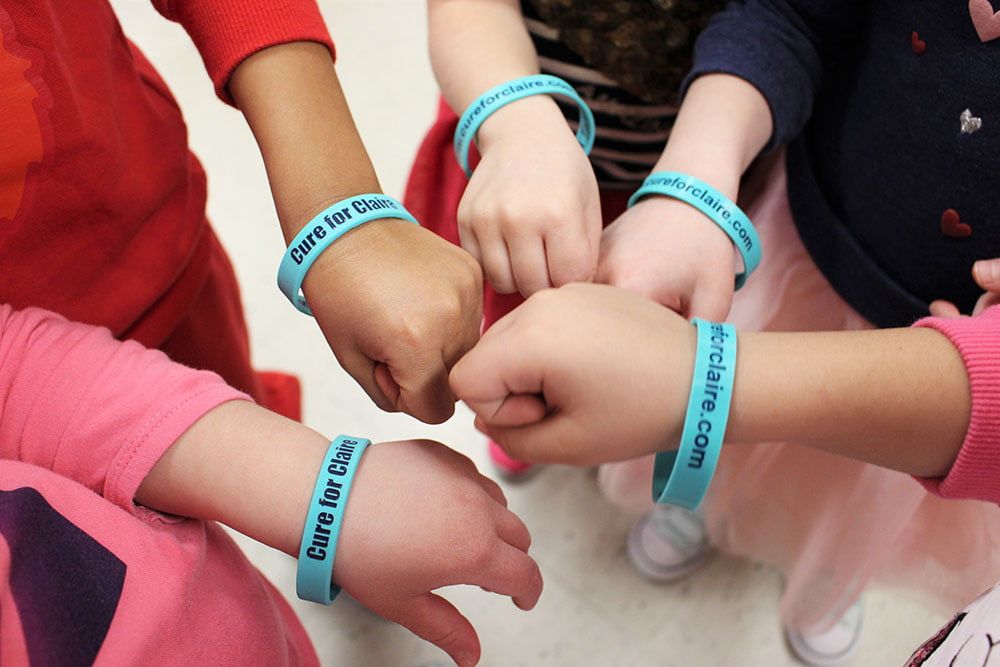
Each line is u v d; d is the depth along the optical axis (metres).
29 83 0.50
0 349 0.45
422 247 0.49
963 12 0.49
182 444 0.43
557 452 0.42
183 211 0.69
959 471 0.42
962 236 0.55
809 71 0.62
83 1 0.57
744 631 1.06
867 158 0.59
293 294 0.49
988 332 0.41
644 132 0.79
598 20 0.68
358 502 0.43
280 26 0.54
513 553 0.46
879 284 0.61
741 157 0.57
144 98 0.66
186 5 0.56
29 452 0.43
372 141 1.49
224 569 0.47
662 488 0.45
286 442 0.44
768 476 0.83
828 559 0.83
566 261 0.50
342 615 1.06
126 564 0.40
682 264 0.52
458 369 0.41
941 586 0.79
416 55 1.61
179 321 0.71
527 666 1.04
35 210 0.53
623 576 1.10
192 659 0.40
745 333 0.44
